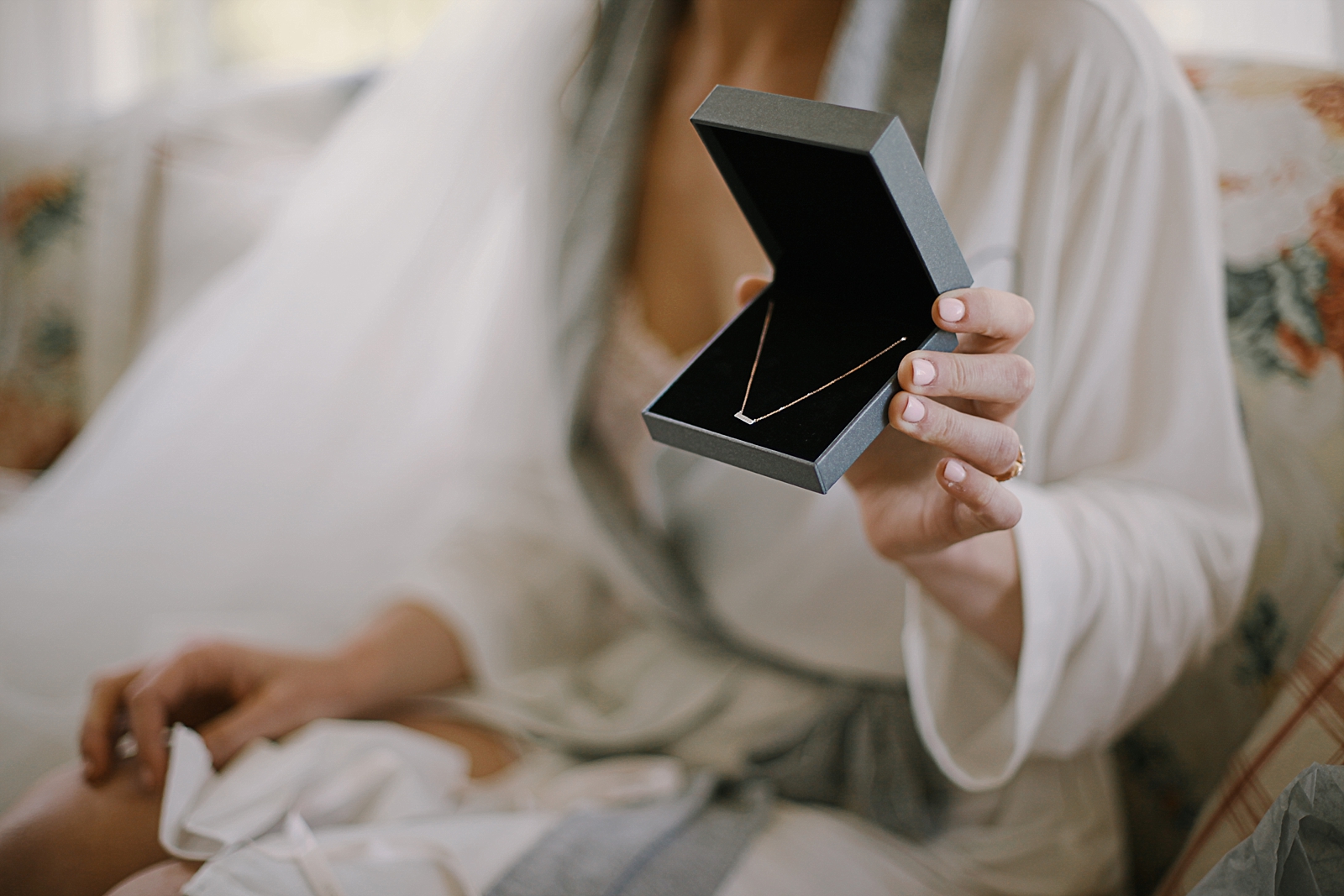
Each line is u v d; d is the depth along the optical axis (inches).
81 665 35.7
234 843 23.2
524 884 23.9
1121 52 27.1
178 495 38.9
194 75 71.4
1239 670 30.0
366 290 41.2
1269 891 19.4
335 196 41.6
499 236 42.5
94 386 50.5
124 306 50.6
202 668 29.5
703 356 21.4
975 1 28.4
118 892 22.6
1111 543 25.5
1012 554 24.3
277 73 64.6
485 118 40.2
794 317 21.9
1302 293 28.7
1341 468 27.5
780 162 19.5
